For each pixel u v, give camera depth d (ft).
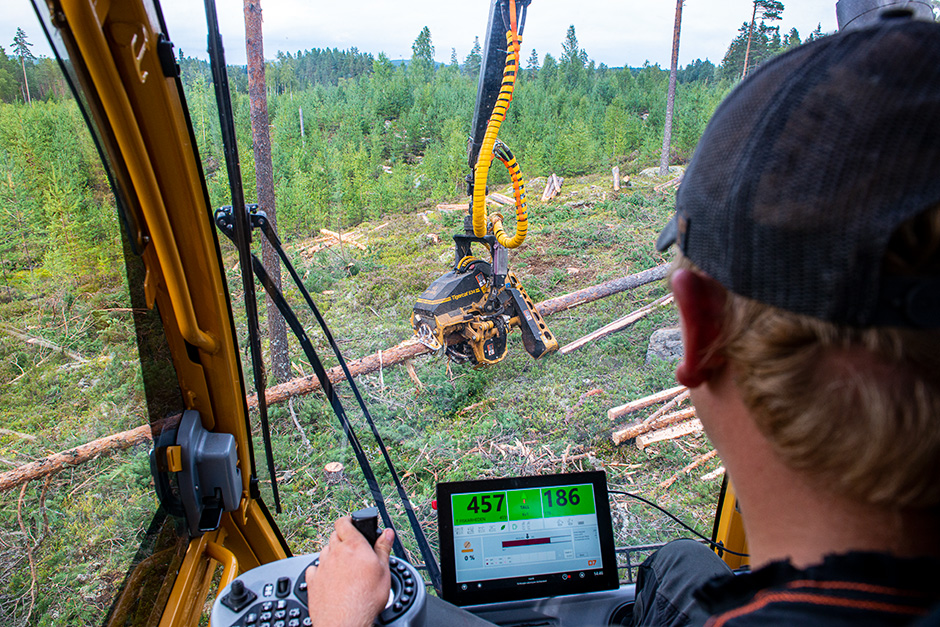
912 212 1.04
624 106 62.95
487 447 16.33
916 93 1.13
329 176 49.44
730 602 1.34
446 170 53.31
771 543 1.36
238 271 7.67
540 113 61.67
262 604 3.67
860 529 1.22
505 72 12.27
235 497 5.45
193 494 5.23
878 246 1.06
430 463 15.42
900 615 1.12
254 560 6.03
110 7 3.79
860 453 1.11
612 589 5.66
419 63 72.08
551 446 16.35
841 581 1.16
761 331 1.21
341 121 63.93
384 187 50.06
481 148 13.35
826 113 1.16
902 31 1.23
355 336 25.85
